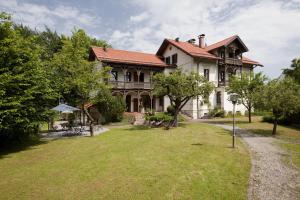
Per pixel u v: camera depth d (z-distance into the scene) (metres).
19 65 13.72
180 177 8.40
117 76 31.98
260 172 9.16
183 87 20.19
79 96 20.80
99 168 9.57
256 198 6.91
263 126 22.39
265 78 24.11
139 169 9.32
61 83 20.08
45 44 42.06
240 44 35.03
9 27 13.44
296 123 22.34
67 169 9.61
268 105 17.22
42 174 9.10
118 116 27.08
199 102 31.97
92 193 7.22
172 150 12.40
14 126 13.47
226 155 11.44
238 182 8.06
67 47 24.81
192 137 16.28
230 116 32.59
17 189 7.68
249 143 14.72
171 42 35.38
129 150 12.59
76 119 27.62
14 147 14.85
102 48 33.62
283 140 15.81
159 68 34.00
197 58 32.00
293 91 17.16
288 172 9.20
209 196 6.98
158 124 22.69
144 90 32.12
